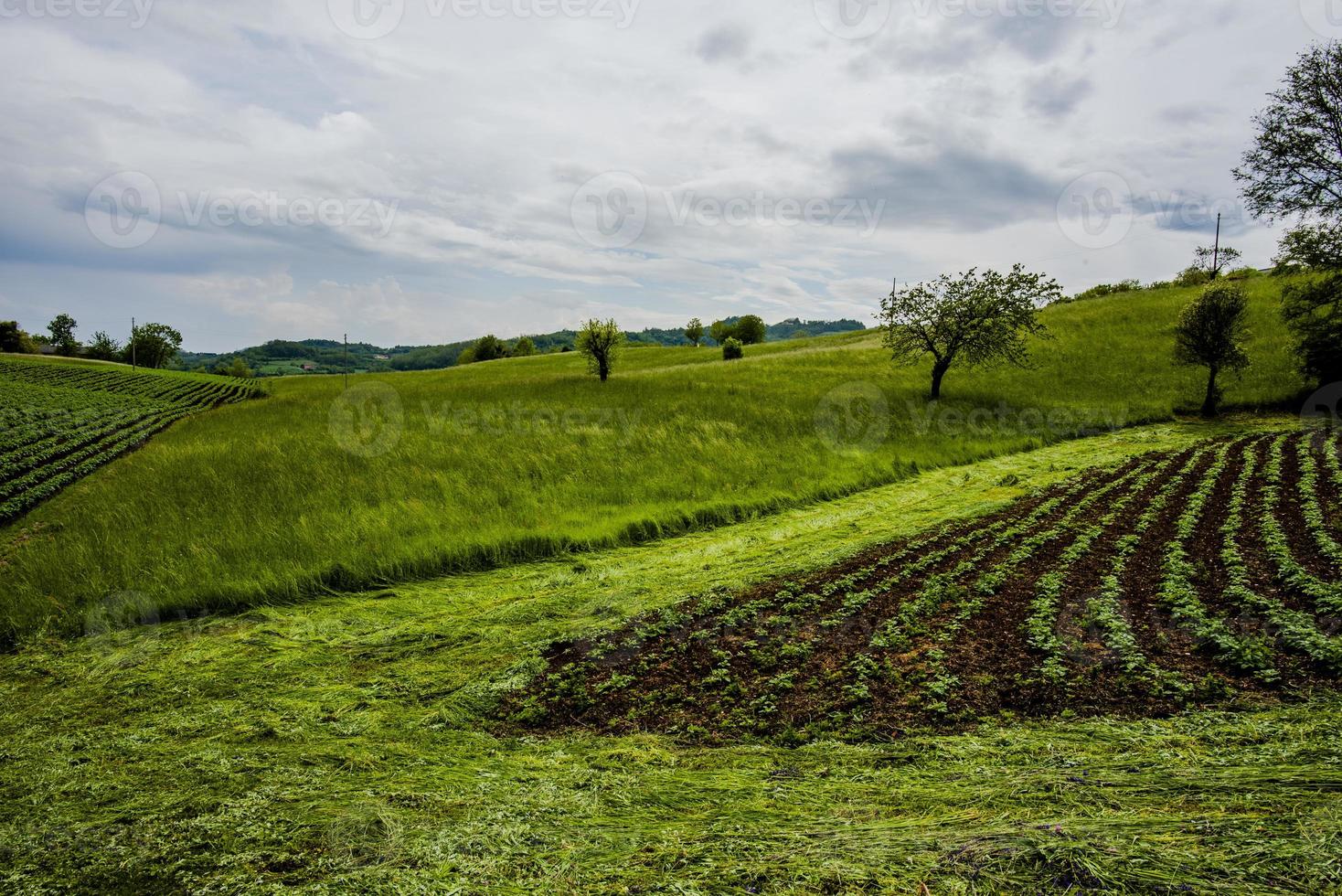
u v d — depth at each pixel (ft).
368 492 47.98
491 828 12.45
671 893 9.41
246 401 137.18
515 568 35.88
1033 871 8.32
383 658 24.34
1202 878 7.59
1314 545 25.39
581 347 133.08
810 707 17.63
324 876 11.44
